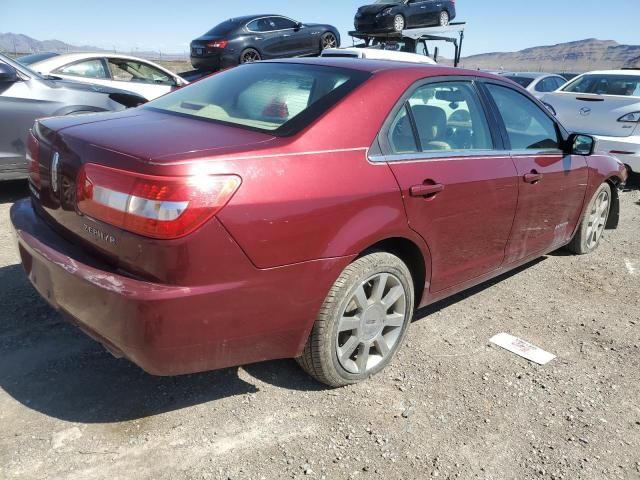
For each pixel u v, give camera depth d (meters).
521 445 2.53
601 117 7.80
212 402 2.69
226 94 3.07
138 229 2.10
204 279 2.15
